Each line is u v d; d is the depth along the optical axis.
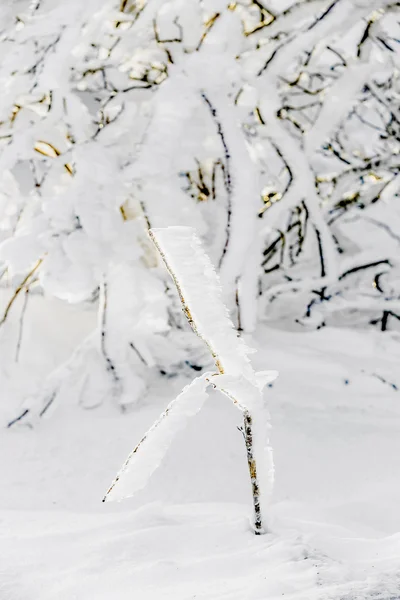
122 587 1.21
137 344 4.49
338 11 4.21
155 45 4.57
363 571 1.20
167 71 4.25
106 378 4.32
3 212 4.62
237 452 3.47
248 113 4.34
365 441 3.59
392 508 2.44
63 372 4.26
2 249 4.00
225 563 1.31
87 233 3.98
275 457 3.39
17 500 2.99
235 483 3.16
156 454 1.27
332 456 3.40
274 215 4.62
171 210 4.12
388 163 5.52
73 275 4.02
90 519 1.95
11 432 3.87
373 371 4.44
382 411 4.06
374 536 2.00
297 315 5.43
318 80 5.77
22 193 4.59
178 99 3.92
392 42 4.97
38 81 3.98
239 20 4.12
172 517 1.81
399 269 5.45
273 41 4.36
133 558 1.38
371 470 3.19
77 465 3.41
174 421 1.29
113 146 4.38
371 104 6.29
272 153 4.92
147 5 4.15
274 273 5.79
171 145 3.91
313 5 4.12
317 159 6.28
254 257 4.42
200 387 1.32
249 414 1.47
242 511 2.08
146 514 1.79
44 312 5.05
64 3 3.86
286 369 4.47
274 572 1.22
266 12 4.50
